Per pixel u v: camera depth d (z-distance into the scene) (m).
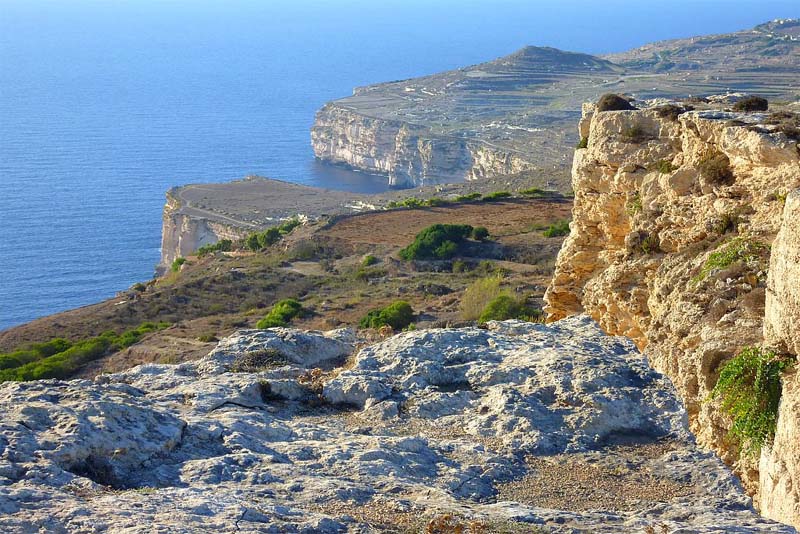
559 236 84.81
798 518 14.90
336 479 11.20
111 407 11.45
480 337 16.88
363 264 84.25
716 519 10.74
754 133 27.67
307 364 17.03
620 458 12.98
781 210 25.67
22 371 56.47
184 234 179.75
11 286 170.12
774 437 17.00
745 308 23.17
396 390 15.02
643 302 30.70
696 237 28.92
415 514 10.28
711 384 21.61
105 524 8.71
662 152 33.75
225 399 14.14
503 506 11.02
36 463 9.95
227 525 9.13
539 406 14.10
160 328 68.50
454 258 81.75
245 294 78.69
